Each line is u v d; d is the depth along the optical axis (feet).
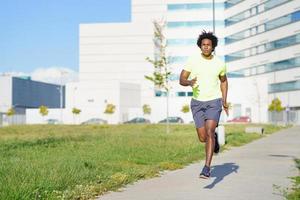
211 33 27.27
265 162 43.68
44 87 453.17
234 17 317.01
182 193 26.05
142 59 331.57
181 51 325.83
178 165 39.91
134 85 316.40
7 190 23.29
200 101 26.35
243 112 291.99
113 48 336.08
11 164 35.53
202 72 26.48
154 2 331.57
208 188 27.73
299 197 24.22
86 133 105.40
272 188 27.63
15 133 121.80
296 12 266.77
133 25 333.42
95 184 28.04
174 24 327.47
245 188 27.68
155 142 65.87
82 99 307.58
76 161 38.65
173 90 318.24
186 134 94.53
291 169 37.73
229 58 321.32
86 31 339.77
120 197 25.17
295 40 267.39
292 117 265.75
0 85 397.80
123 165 39.52
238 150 60.49
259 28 296.30
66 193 24.68
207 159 25.75
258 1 296.92
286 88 273.33
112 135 89.86
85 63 339.57
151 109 314.55
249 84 291.17
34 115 321.73
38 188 24.57
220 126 67.92
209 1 326.24
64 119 311.68
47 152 49.80
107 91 304.30
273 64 284.00
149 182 30.78
